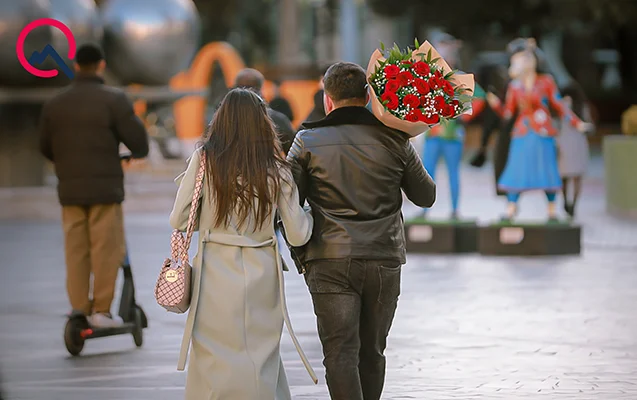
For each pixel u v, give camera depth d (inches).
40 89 1170.6
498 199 1251.2
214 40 3132.4
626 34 2773.1
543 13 2418.8
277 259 309.6
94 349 494.6
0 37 1133.1
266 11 3063.5
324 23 2613.2
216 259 305.4
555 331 512.4
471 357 459.2
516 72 802.8
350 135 315.3
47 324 562.9
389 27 2790.4
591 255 791.7
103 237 482.3
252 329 303.7
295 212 307.1
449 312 565.0
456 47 886.4
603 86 2859.3
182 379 429.4
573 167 928.3
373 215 313.3
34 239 954.1
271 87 1610.5
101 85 487.2
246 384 299.0
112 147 483.2
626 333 506.0
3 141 1185.4
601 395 392.8
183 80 1807.3
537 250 786.8
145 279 706.2
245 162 303.7
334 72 320.2
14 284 698.8
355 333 312.3
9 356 480.1
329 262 310.7
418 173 322.3
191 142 1798.7
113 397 401.1
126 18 1350.9
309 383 418.9
